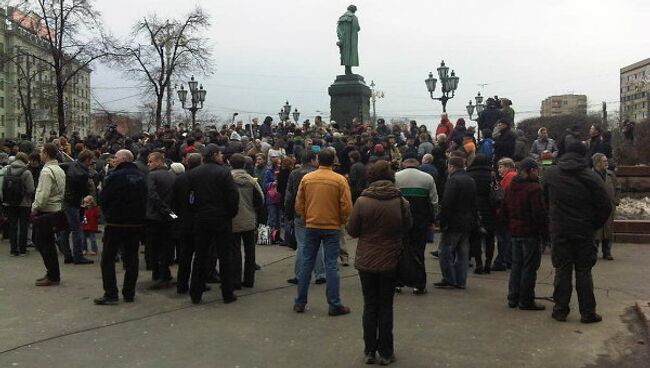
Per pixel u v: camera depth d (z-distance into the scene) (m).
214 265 8.95
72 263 10.38
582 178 6.57
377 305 5.47
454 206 8.30
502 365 5.34
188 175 7.59
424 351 5.73
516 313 7.11
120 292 8.27
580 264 6.68
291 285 8.70
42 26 35.34
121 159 7.58
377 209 5.36
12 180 10.89
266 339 6.12
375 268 5.29
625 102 77.94
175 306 7.47
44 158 8.61
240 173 8.38
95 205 11.12
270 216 12.55
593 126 14.48
